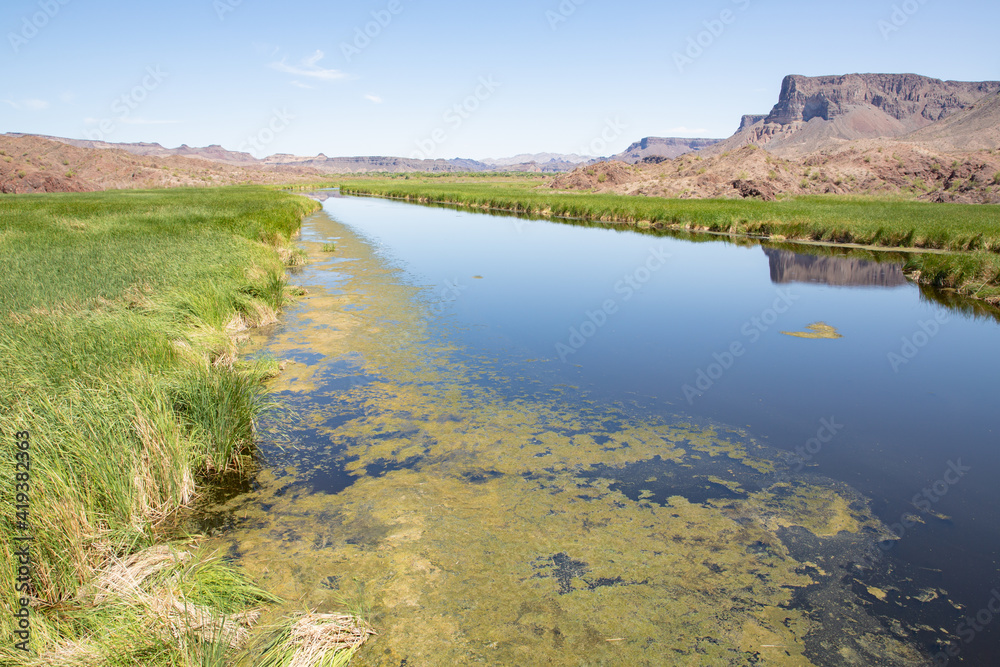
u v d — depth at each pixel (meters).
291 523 4.38
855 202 41.50
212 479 5.01
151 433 4.46
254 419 5.75
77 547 3.32
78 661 2.65
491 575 3.82
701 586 3.77
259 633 3.18
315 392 6.98
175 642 2.83
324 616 3.21
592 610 3.52
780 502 4.82
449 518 4.48
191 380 5.35
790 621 3.48
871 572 3.96
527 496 4.82
